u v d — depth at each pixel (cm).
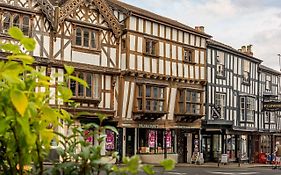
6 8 1989
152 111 2520
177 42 2720
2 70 187
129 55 2417
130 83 2444
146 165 179
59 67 2144
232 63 3238
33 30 2077
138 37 2475
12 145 198
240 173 2166
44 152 209
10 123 188
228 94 3177
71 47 2214
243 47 3634
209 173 2088
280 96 4009
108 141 2325
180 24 2888
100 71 2317
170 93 2675
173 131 2725
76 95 2203
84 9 2289
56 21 2131
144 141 2575
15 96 176
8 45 204
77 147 243
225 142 3162
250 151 3466
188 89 2780
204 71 2909
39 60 2058
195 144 2902
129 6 2714
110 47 2391
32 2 2089
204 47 2919
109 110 2330
